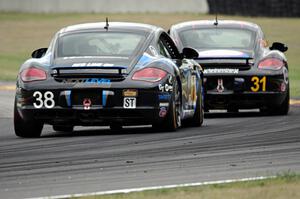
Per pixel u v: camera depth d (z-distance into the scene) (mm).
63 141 30781
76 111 31750
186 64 36125
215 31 44188
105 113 31734
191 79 35844
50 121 32062
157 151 27250
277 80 41344
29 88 32031
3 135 33844
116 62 32125
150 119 32000
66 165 24656
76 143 30000
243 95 41281
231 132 32938
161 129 33062
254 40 43281
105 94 31578
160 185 21000
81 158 26016
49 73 32156
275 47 44156
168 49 35344
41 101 31953
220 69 41281
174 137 31125
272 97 41250
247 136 31297
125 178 22188
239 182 20469
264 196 18562
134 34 34125
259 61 41656
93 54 32875
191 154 26422
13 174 23234
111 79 31750
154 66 32281
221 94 41281
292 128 34125
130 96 31688
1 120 40469
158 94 31938
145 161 25109
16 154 27359
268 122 37500
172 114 32594
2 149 28812
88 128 36875
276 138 30422
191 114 35469
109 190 20438
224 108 41781
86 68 31906
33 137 32875
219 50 42188
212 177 21984
